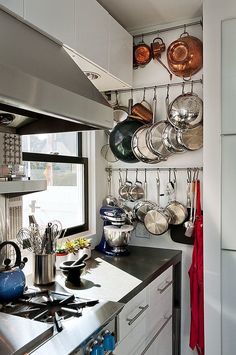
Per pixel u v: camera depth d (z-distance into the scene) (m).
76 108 1.19
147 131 2.23
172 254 2.19
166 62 2.32
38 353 1.00
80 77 1.38
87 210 2.43
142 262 2.00
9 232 1.68
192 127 2.12
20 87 0.94
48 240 1.61
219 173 1.84
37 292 1.47
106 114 1.41
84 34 1.71
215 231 1.85
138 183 2.44
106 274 1.77
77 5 1.65
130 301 1.53
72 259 1.88
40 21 1.40
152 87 2.37
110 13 2.17
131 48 2.29
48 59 1.25
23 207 1.90
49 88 1.06
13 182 1.23
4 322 1.15
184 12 2.16
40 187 1.38
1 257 1.61
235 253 1.82
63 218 2.25
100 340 1.23
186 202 2.28
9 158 1.68
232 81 1.82
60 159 2.15
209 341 1.86
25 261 1.55
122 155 2.39
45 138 2.07
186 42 2.15
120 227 2.18
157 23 2.32
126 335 1.50
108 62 1.96
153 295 1.83
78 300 1.39
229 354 1.83
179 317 2.26
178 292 2.26
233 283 1.83
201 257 2.09
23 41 1.19
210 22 1.85
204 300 1.88
